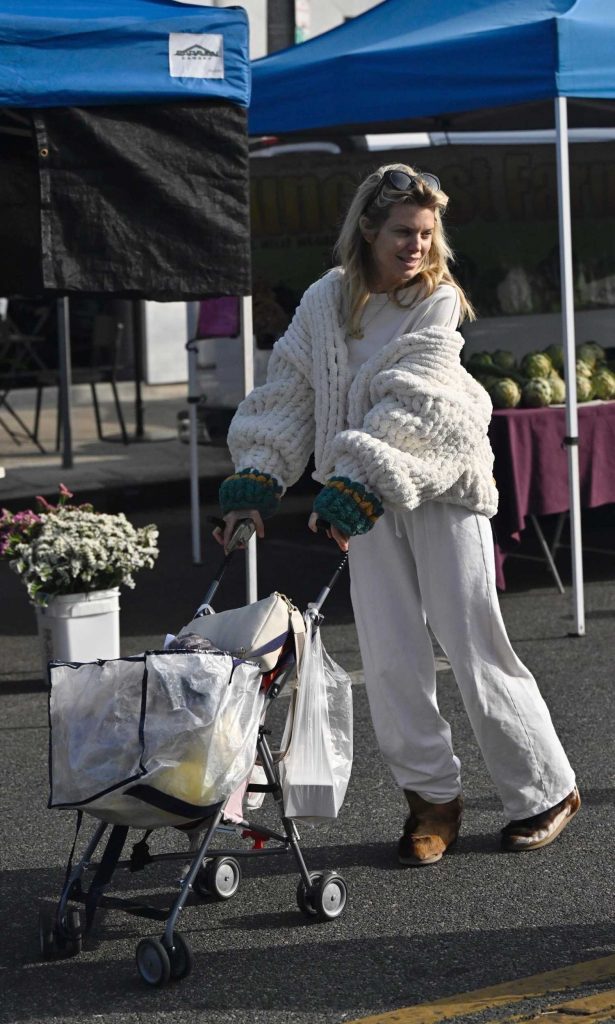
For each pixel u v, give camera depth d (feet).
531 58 25.44
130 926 15.26
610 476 29.84
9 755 21.22
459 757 20.65
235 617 14.79
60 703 13.85
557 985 13.70
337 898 15.33
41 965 14.40
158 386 66.59
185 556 36.06
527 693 16.65
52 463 48.32
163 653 13.57
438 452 15.15
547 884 16.07
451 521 15.98
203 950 14.66
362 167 40.96
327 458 15.72
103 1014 13.34
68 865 15.01
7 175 24.32
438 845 16.75
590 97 25.68
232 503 15.70
